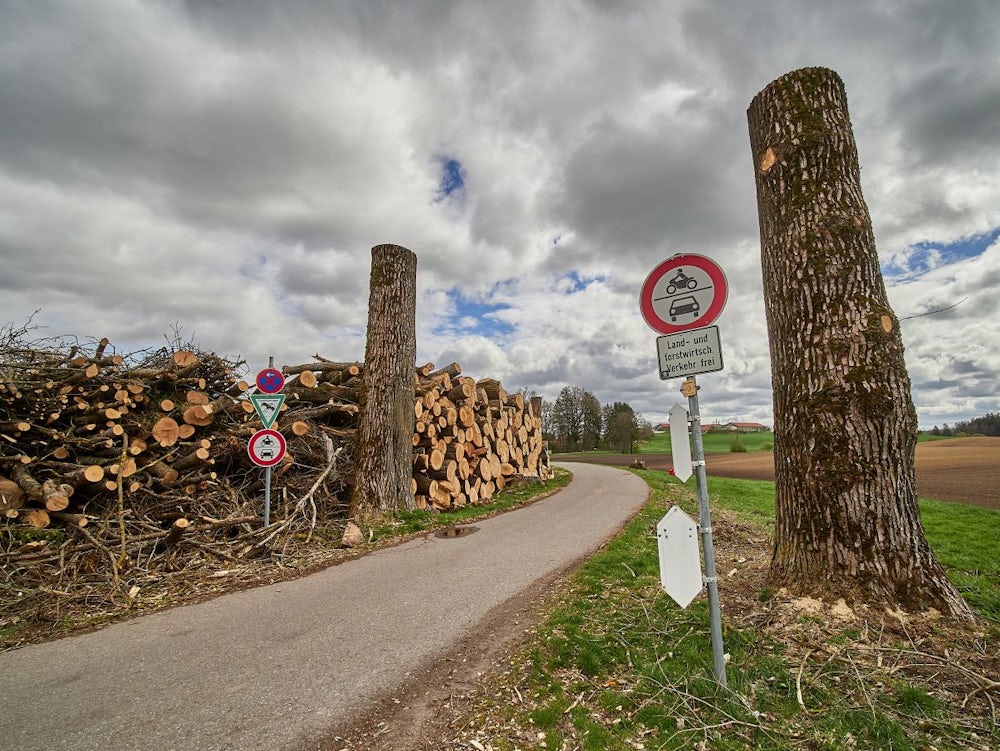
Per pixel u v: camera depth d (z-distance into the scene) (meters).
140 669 3.74
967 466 23.00
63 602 5.06
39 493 6.43
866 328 4.04
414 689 3.45
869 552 3.85
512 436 16.81
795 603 3.96
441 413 11.98
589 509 11.57
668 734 2.78
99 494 7.07
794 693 3.07
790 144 4.54
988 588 4.97
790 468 4.28
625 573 5.90
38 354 8.23
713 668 3.32
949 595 3.76
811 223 4.34
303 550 7.04
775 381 4.54
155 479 7.45
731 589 4.71
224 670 3.71
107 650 4.08
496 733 2.93
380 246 10.07
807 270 4.28
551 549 7.43
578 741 2.81
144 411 8.07
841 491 3.95
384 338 9.74
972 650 3.32
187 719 3.08
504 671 3.66
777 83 4.71
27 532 6.09
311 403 10.43
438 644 4.14
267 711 3.17
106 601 5.18
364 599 5.25
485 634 4.34
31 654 4.03
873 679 3.12
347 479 9.52
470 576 6.04
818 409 4.09
